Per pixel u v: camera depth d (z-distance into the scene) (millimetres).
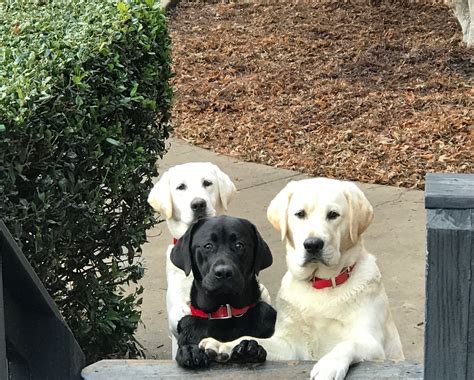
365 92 6305
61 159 2652
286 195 2365
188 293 2727
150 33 3240
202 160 5336
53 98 2650
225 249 2328
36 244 2490
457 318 1551
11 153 2422
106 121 2947
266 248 2426
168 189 2961
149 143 3207
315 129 5742
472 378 1566
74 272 2896
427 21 7867
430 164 5078
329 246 2260
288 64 7062
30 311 1938
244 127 5848
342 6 8438
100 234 2953
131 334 3105
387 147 5352
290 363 2029
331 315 2285
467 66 6723
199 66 7109
